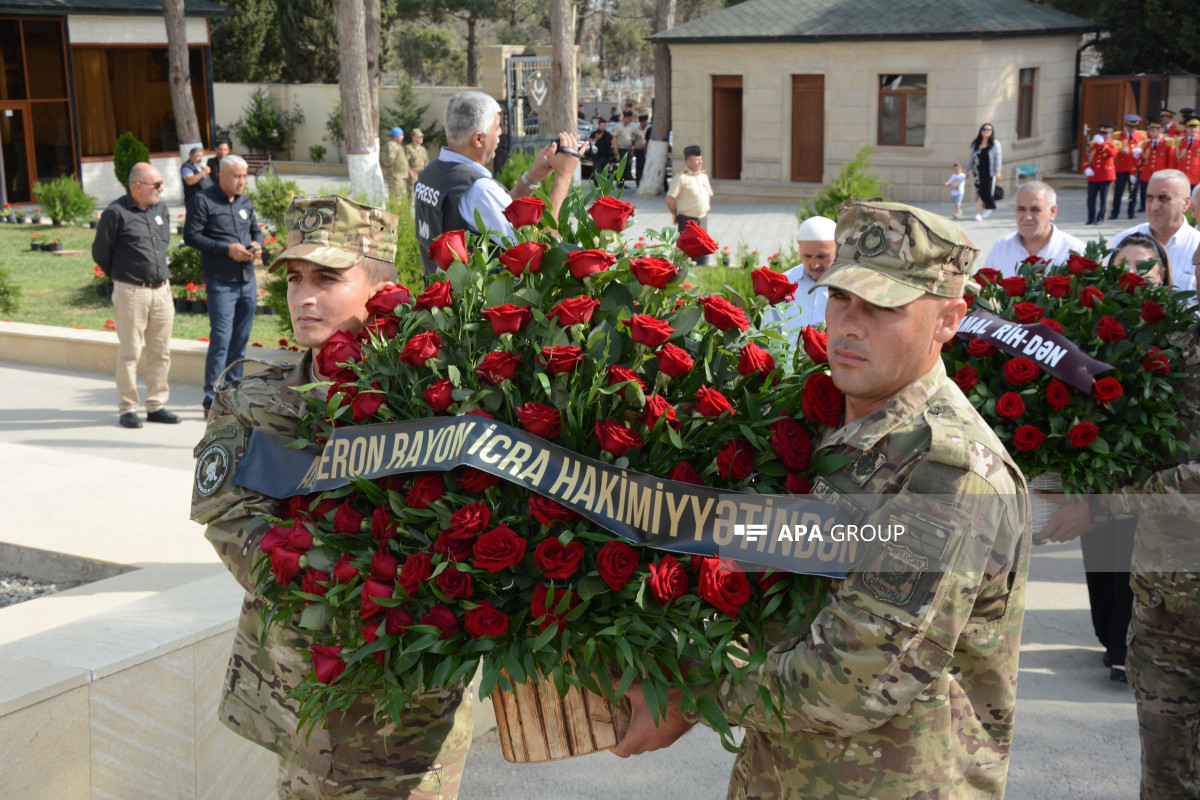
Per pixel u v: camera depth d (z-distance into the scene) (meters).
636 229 12.68
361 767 2.35
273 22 35.78
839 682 1.78
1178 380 2.80
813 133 23.64
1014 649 1.96
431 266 4.57
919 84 22.39
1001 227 19.23
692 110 24.47
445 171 4.43
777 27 23.36
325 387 2.29
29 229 19.86
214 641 3.13
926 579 1.74
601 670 2.02
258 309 11.84
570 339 2.07
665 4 24.41
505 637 1.99
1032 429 2.75
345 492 2.09
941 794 1.86
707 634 1.89
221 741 3.18
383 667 2.06
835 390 1.97
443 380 2.08
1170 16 25.75
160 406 8.16
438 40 45.03
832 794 1.89
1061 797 3.40
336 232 2.37
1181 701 2.82
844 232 1.88
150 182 7.77
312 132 31.81
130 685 2.91
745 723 1.95
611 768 3.64
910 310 1.80
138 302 7.86
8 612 3.33
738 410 2.05
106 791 2.88
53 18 22.77
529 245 2.14
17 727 2.66
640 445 1.99
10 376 9.67
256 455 2.31
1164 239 5.29
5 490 4.88
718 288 6.12
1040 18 23.53
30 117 22.61
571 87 18.16
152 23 24.56
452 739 2.46
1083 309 2.99
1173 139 19.58
